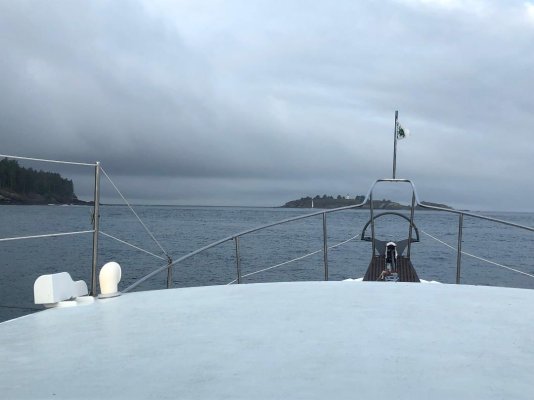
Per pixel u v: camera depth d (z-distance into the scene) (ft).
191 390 5.32
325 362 6.17
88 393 5.32
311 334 7.48
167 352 6.70
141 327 8.13
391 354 6.49
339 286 11.97
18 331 8.06
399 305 9.60
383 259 18.15
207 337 7.40
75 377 5.82
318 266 43.62
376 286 11.96
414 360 6.25
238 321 8.39
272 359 6.31
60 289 9.98
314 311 9.09
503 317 8.64
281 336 7.39
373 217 17.98
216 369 5.97
